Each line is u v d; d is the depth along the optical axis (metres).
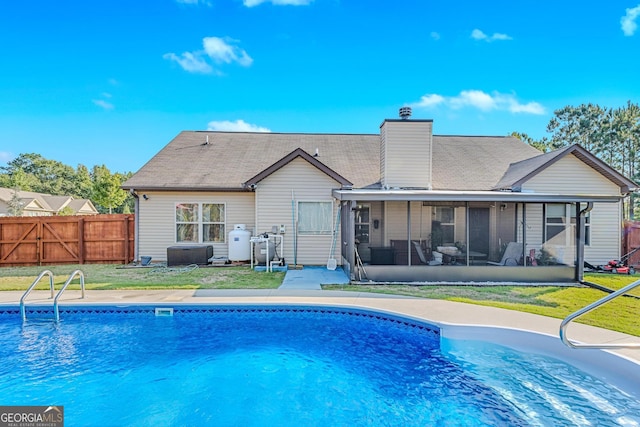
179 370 6.51
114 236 15.95
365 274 11.59
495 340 6.81
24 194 50.50
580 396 5.56
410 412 5.28
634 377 5.31
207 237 15.57
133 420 5.10
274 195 14.73
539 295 9.78
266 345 7.49
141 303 8.64
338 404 5.50
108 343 7.50
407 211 12.52
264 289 10.16
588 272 13.56
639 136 34.03
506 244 12.43
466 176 16.28
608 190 14.34
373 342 7.70
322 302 8.67
